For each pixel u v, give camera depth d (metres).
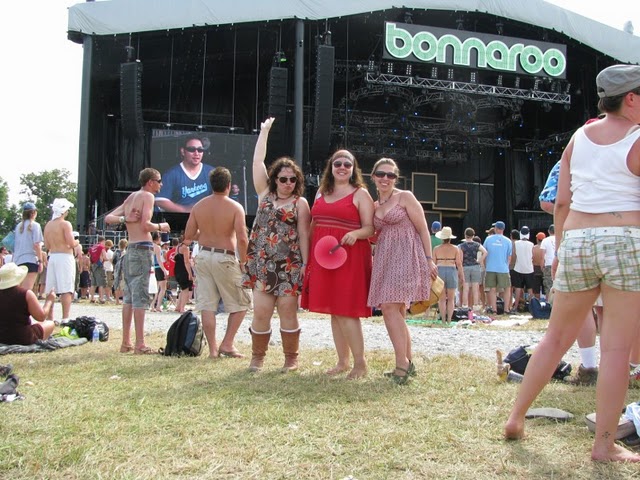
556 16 23.34
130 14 20.61
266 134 5.05
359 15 22.03
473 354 5.55
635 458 2.41
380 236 4.34
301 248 4.62
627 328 2.44
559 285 2.61
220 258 5.27
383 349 5.91
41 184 72.00
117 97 24.55
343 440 2.67
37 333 5.75
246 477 2.24
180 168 21.77
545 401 3.48
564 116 27.89
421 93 24.45
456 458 2.46
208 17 20.75
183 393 3.60
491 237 12.20
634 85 2.46
